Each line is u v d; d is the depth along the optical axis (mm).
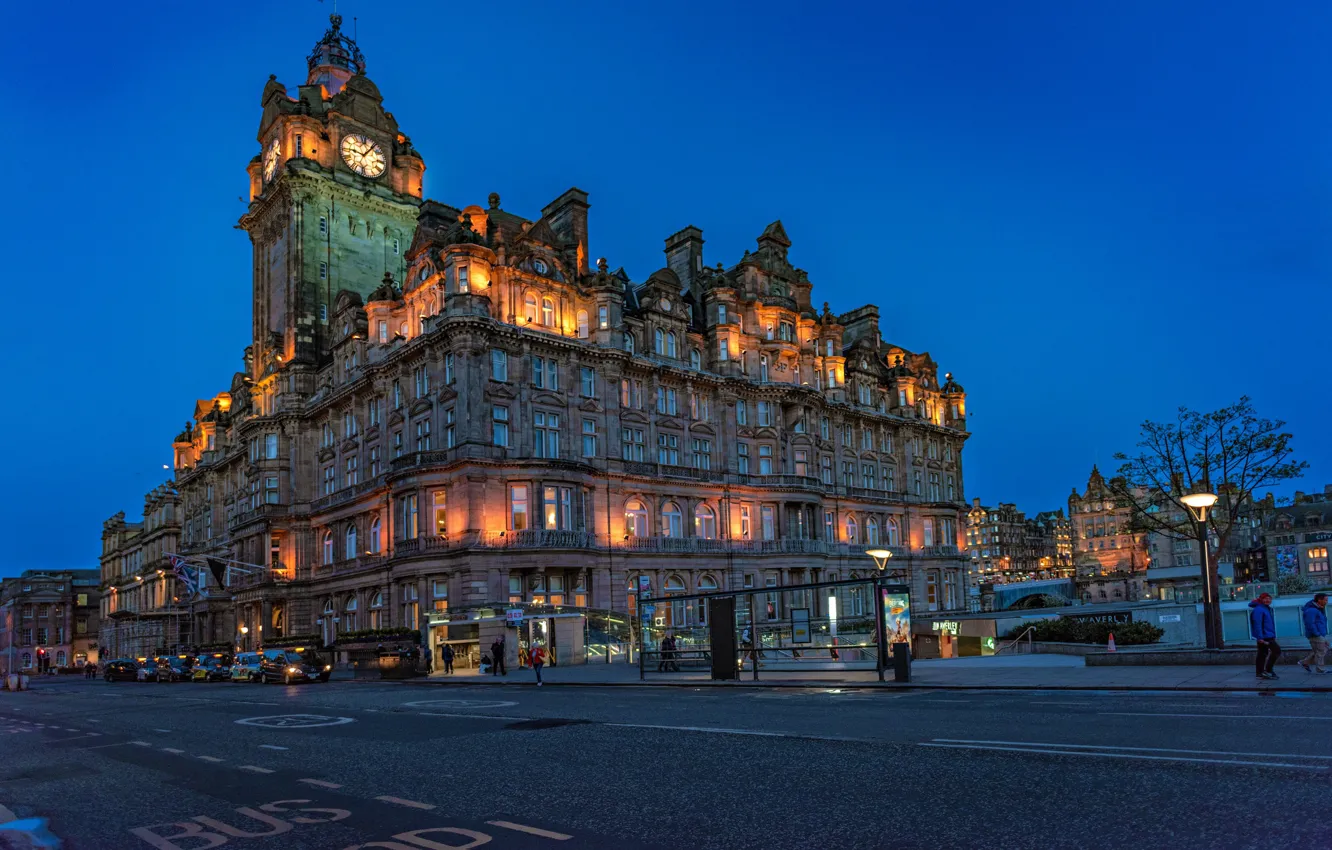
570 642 51594
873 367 92625
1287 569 152250
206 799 13492
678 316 72562
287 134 82500
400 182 88438
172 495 111500
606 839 9852
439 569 57094
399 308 68000
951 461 98812
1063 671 29328
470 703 28328
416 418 62250
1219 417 67938
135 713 30938
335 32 101500
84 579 172750
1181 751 13078
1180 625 43062
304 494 76625
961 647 46656
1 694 54594
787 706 22578
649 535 66500
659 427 69312
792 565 73188
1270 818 9320
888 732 16578
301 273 80625
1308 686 21047
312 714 26719
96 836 11383
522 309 62312
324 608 73188
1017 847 8781
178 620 100312
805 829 9836
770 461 75750
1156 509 164125
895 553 86250
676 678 36250
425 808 11875
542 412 61469
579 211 72250
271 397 82188
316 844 10320
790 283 82875
